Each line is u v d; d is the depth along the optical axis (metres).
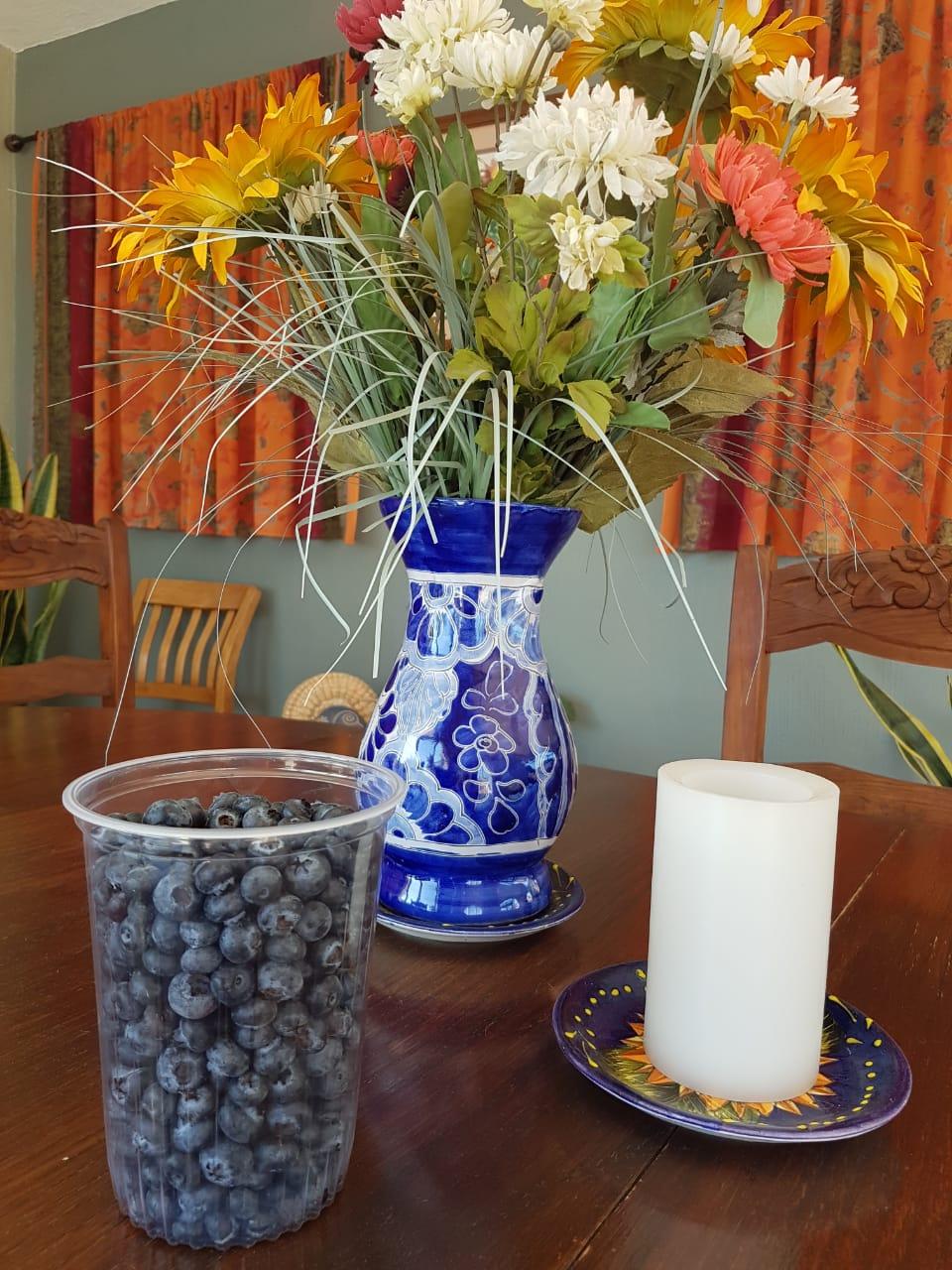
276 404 2.17
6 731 1.00
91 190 2.54
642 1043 0.40
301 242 0.52
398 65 0.52
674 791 0.37
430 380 0.51
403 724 0.53
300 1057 0.28
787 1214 0.30
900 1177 0.33
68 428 2.61
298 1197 0.28
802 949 0.35
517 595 0.53
